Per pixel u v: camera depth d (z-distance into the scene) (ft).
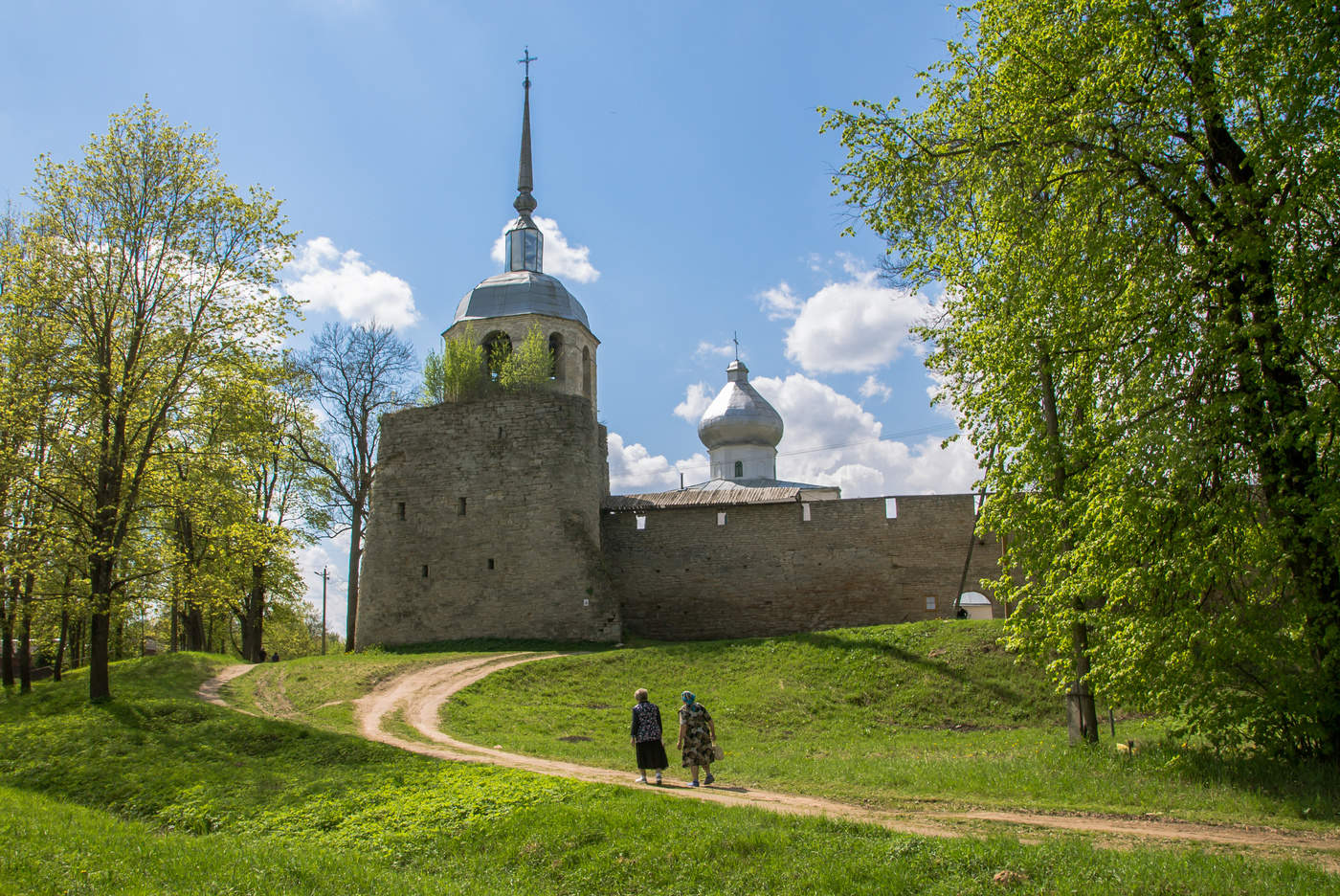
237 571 77.41
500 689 83.82
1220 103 41.24
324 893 32.19
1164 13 41.32
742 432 176.14
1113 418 45.14
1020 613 53.67
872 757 58.03
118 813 47.80
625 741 68.33
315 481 132.26
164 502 75.10
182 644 153.28
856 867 30.73
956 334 54.13
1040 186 45.88
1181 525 41.93
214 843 38.78
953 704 78.74
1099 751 48.44
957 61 50.55
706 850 33.40
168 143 75.00
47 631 100.73
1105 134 45.09
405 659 100.07
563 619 114.01
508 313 134.41
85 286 72.38
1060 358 47.80
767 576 122.01
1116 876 28.53
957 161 50.08
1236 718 41.57
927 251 53.26
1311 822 35.32
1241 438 41.42
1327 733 41.11
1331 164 38.04
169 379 73.97
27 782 54.19
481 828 38.65
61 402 73.77
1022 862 30.07
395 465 123.34
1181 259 42.45
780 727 75.36
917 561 119.34
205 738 59.62
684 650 96.63
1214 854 31.30
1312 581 41.34
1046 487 51.55
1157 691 43.04
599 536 122.83
